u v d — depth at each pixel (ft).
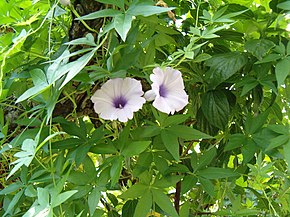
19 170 1.92
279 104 2.28
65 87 1.75
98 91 1.67
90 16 1.46
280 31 2.01
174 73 1.70
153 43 1.78
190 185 1.81
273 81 1.97
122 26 1.40
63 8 1.85
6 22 1.91
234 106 2.05
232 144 1.90
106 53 1.70
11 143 1.71
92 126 1.91
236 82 1.96
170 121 1.77
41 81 1.49
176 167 1.82
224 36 2.05
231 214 1.99
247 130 1.92
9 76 1.88
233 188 2.30
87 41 1.53
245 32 2.08
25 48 1.83
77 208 1.69
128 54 1.65
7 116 1.94
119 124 1.95
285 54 1.80
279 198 2.11
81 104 1.88
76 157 1.63
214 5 2.30
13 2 1.89
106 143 1.74
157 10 1.44
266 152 1.87
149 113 2.01
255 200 2.63
